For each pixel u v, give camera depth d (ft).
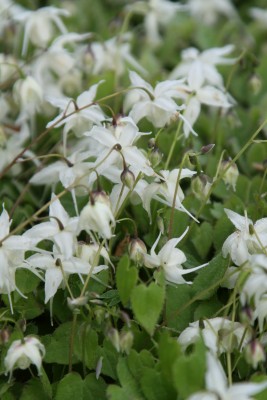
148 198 2.17
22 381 2.15
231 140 2.68
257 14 3.35
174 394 1.95
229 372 1.96
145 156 2.21
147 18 3.19
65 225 2.08
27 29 2.81
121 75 2.89
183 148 2.48
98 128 2.14
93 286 2.15
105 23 3.45
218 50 2.72
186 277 2.25
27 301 2.18
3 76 2.78
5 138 2.55
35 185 2.56
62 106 2.33
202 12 3.45
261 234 2.13
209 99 2.46
